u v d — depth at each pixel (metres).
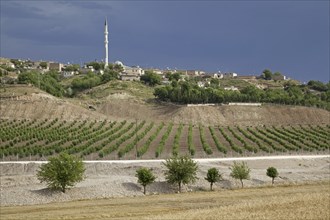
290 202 66.19
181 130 183.25
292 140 160.88
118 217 62.19
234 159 126.44
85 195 83.50
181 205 72.38
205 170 108.19
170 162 93.38
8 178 101.06
